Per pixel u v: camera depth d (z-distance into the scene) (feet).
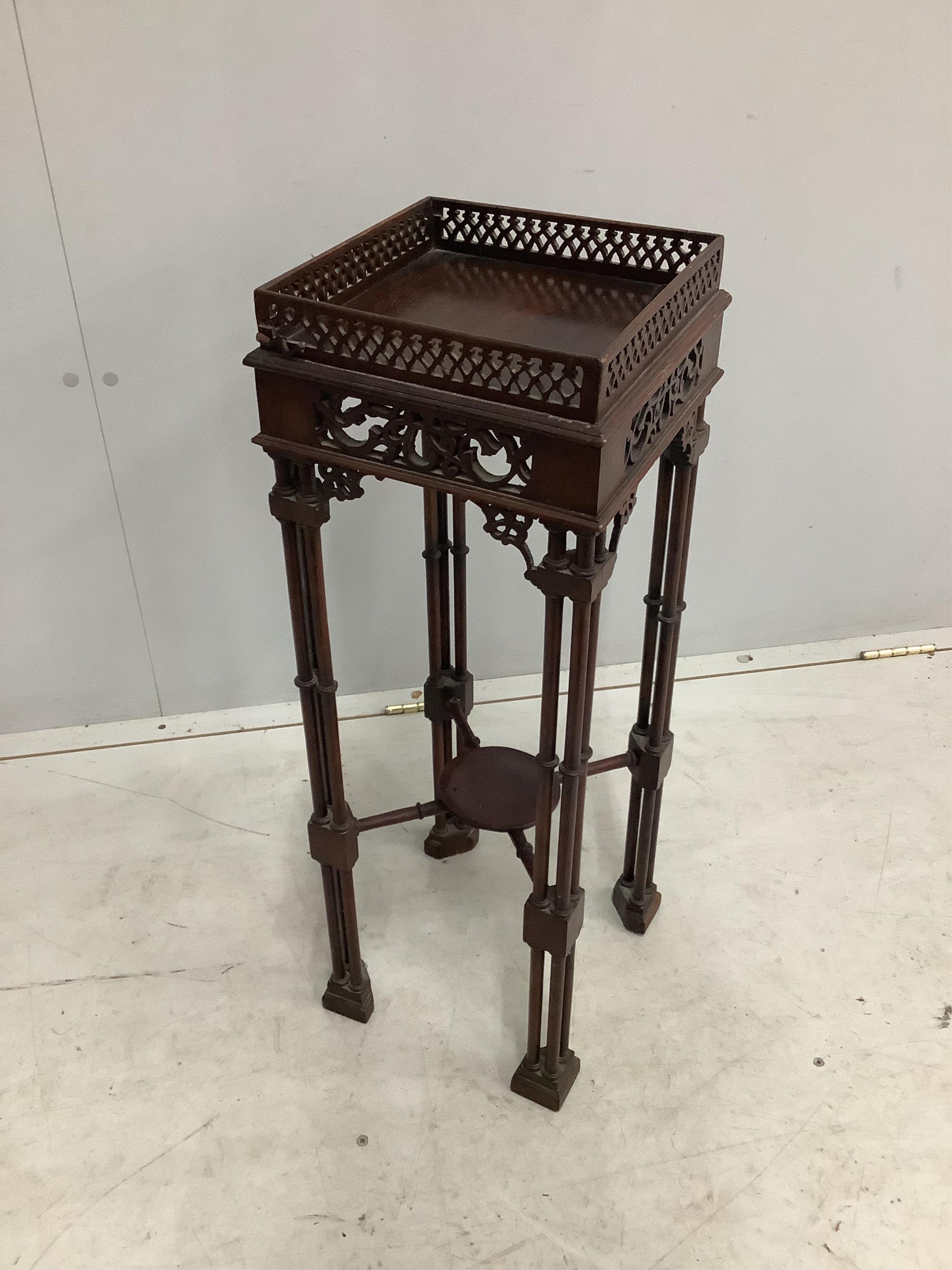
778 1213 4.90
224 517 7.11
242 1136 5.22
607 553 4.09
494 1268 4.71
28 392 6.43
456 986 5.97
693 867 6.68
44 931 6.28
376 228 4.72
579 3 5.76
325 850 5.22
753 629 8.52
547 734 4.37
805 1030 5.70
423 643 7.98
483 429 3.84
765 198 6.49
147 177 5.89
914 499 7.97
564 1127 5.26
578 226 4.85
